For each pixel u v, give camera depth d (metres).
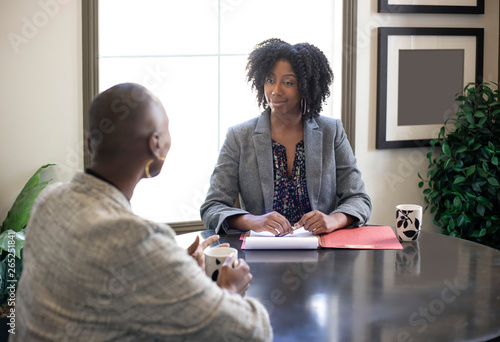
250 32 3.07
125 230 0.98
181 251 1.04
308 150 2.28
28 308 1.03
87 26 2.69
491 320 1.31
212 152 3.08
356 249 1.91
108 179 1.10
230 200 2.27
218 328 1.01
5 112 2.65
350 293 1.49
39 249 1.04
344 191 2.33
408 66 3.25
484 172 3.03
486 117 3.05
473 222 3.16
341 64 3.15
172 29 2.95
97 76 2.74
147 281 0.97
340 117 3.18
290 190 2.29
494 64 3.47
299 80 2.22
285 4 3.10
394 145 3.27
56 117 2.71
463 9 3.32
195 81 3.01
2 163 2.67
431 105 3.33
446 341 1.20
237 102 3.09
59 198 1.07
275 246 1.91
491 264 1.74
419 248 1.93
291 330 1.27
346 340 1.21
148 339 1.01
